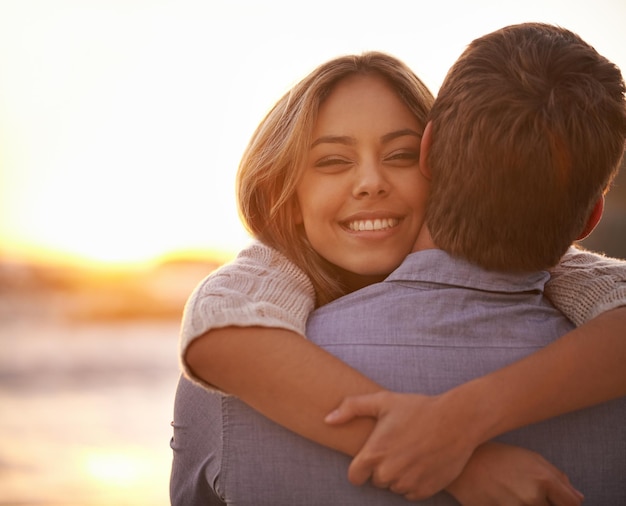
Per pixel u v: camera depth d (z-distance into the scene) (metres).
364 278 1.62
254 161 1.59
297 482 1.31
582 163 1.29
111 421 10.73
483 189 1.31
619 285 1.38
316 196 1.52
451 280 1.38
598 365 1.28
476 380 1.26
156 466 7.70
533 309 1.39
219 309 1.30
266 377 1.27
